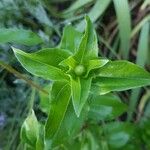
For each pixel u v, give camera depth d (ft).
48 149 0.59
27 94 0.95
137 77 0.56
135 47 1.05
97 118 0.75
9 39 0.62
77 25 0.94
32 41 0.64
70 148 0.77
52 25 0.95
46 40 0.94
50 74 0.57
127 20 0.92
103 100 0.74
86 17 0.55
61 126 0.59
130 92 0.99
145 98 1.00
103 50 1.02
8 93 0.98
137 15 1.05
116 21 1.04
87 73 0.56
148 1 0.97
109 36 1.04
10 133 0.93
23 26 0.97
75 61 0.56
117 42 1.01
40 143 0.65
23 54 0.56
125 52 0.96
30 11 0.94
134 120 1.01
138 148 0.90
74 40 0.65
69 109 0.59
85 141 0.80
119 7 0.92
